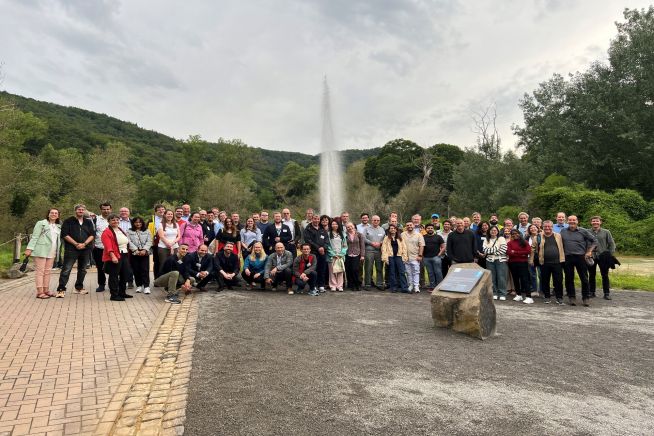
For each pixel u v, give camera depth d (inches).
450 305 261.0
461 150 2591.0
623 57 1294.3
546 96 1525.6
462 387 170.4
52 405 150.6
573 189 1218.0
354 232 437.1
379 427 134.8
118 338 235.9
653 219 938.1
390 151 2578.7
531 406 153.2
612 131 1289.4
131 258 392.2
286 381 173.5
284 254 406.0
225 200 2452.0
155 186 2854.3
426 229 442.0
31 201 1169.4
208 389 164.4
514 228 378.6
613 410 151.6
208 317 289.9
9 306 318.7
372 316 301.7
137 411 145.3
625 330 270.8
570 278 364.8
